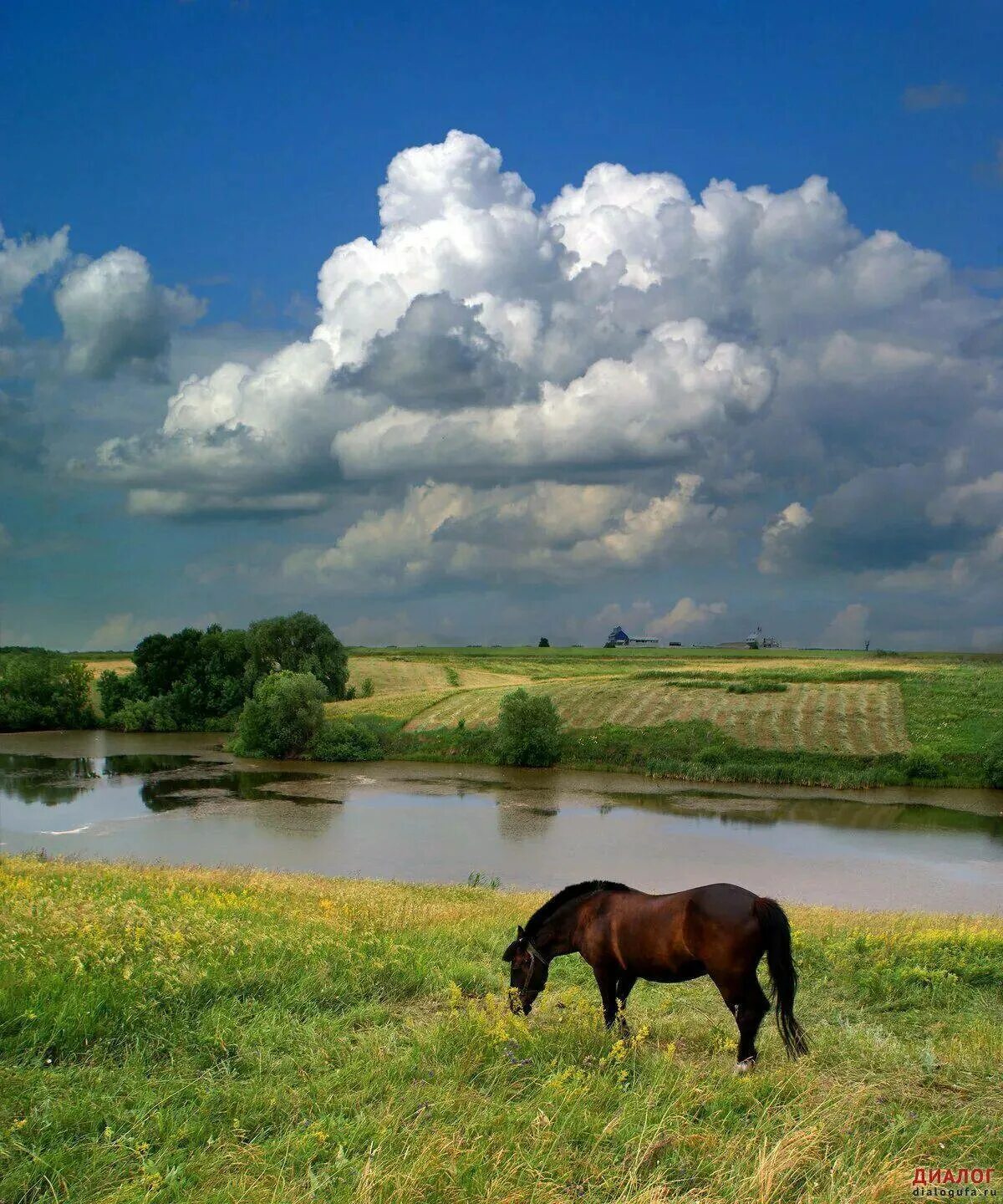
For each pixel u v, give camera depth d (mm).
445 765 77125
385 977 10844
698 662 143000
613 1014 9414
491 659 151500
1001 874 42438
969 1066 8164
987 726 74688
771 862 44312
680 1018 10320
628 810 57719
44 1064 7477
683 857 45250
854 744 72062
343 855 45062
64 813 56125
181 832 50562
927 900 37531
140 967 9547
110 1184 5711
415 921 16297
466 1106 6949
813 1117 6773
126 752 84625
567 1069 7445
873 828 52656
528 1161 6016
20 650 140750
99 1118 6535
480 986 11508
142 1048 7914
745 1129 6664
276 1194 5520
